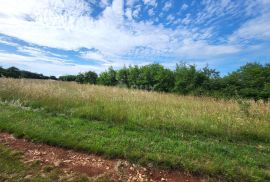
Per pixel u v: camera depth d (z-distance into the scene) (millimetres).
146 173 4035
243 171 4004
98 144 4977
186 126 6777
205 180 3883
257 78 15422
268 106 8852
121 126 6656
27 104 8875
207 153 4812
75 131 5793
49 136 5297
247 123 6867
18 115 6973
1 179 3609
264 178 3957
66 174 3871
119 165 4246
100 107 8242
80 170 4035
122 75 25734
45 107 8438
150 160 4395
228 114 7676
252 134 6375
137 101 9641
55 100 9102
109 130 6098
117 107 8250
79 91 11445
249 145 5832
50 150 4848
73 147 4949
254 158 4777
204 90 16422
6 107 8062
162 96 12055
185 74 18688
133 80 24250
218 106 9164
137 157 4484
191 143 5418
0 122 6160
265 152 5336
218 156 4672
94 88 14477
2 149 4715
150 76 22594
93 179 3746
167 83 20641
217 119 7199
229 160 4484
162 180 3840
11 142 5148
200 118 7301
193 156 4578
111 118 7438
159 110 8156
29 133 5457
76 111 7938
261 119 7387
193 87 17766
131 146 4945
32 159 4355
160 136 5895
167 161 4301
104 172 4000
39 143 5164
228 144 5742
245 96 14781
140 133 6016
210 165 4160
